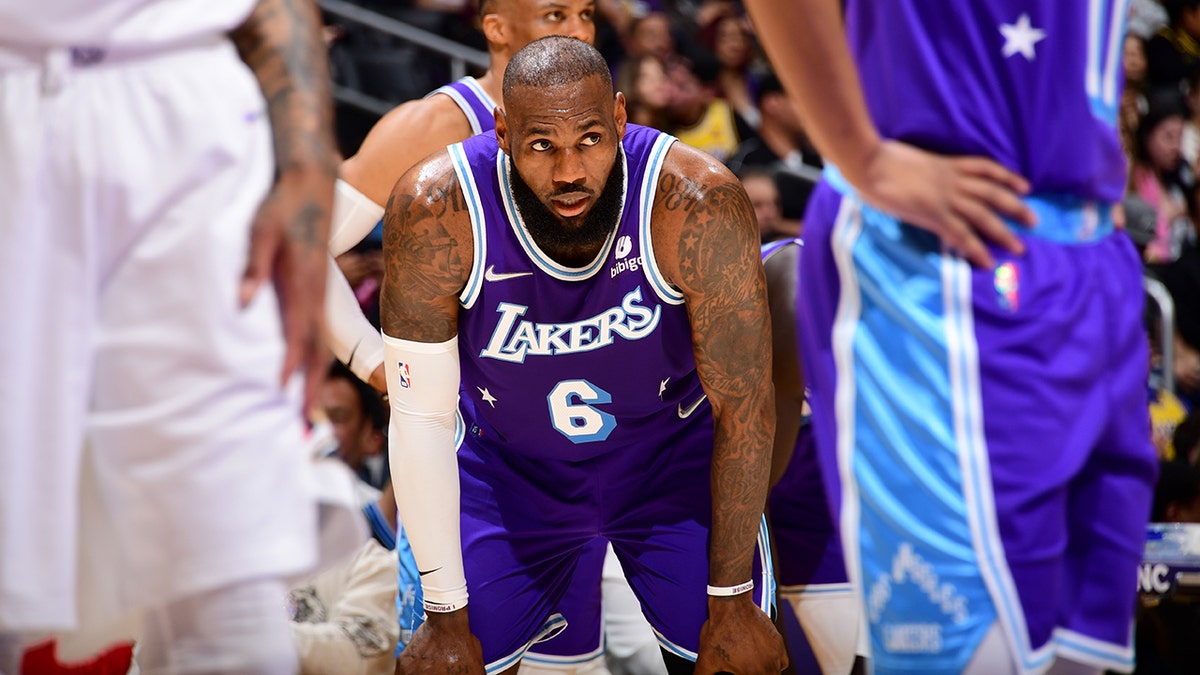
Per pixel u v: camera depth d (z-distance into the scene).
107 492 3.60
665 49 17.09
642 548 6.38
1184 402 13.27
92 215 3.60
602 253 5.49
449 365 5.74
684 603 6.28
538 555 6.37
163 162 3.63
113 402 3.59
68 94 3.62
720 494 5.96
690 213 5.38
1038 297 4.60
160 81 3.66
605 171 5.23
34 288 3.58
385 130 7.34
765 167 13.78
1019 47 4.56
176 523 3.54
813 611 7.69
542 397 5.92
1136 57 16.47
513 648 6.35
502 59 7.50
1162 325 13.05
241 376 3.59
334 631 7.40
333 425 9.57
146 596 3.59
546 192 5.20
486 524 6.31
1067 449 4.58
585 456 6.24
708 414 6.44
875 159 4.60
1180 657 8.37
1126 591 4.75
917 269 4.68
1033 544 4.54
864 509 4.74
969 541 4.52
